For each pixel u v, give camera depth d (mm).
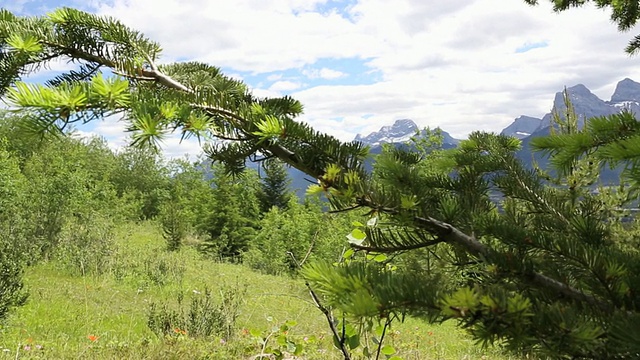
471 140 1789
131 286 11859
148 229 30359
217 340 6578
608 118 1085
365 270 908
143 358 5457
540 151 1157
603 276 1001
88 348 5816
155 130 917
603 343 775
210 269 17125
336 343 2100
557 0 3787
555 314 791
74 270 12633
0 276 6711
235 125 1199
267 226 24500
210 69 1488
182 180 45281
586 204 1714
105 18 1346
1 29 1246
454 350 6828
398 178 1272
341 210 1134
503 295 769
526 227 1416
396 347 6094
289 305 10164
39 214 14180
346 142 1237
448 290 867
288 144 1218
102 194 20703
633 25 3496
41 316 7867
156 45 1413
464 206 1294
